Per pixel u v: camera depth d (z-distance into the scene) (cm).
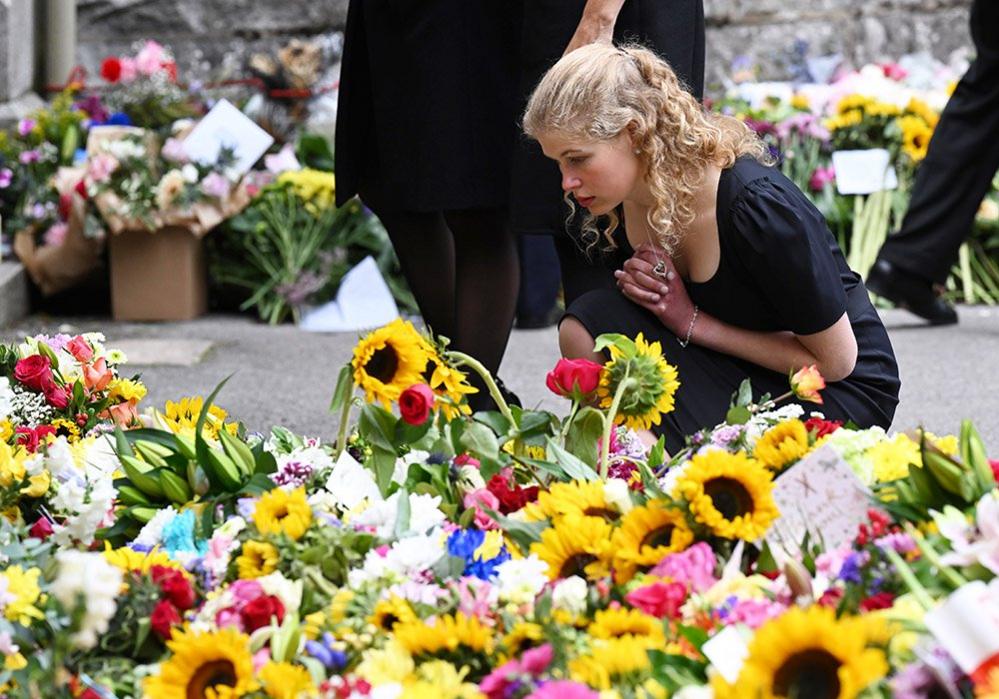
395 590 438
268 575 456
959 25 2156
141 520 529
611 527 466
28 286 1630
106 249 1642
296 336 1519
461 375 545
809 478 462
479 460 547
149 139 1587
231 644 398
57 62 1841
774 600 419
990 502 405
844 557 436
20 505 557
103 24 2038
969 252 1728
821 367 699
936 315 1484
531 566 446
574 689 354
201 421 525
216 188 1569
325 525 470
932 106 1759
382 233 1639
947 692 360
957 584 397
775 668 358
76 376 721
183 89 1695
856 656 350
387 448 525
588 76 637
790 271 672
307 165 1714
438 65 846
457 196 850
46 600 435
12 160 1622
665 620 407
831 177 1738
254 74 1759
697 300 710
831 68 2103
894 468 495
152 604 444
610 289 756
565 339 734
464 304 880
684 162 659
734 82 2044
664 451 621
